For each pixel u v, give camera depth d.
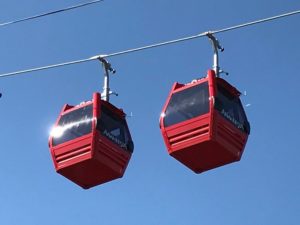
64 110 32.44
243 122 31.36
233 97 31.38
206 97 30.88
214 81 30.97
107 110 31.97
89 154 31.47
